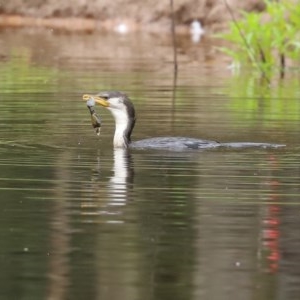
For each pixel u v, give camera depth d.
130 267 9.66
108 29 34.91
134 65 26.05
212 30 34.28
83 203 11.77
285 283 9.30
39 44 30.23
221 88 22.20
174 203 11.80
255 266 9.71
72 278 9.37
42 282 9.30
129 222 11.03
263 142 15.59
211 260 9.86
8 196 12.08
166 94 21.00
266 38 26.03
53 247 10.19
